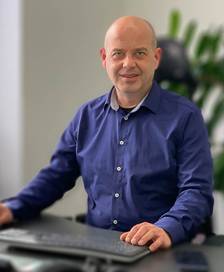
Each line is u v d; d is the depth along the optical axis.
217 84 2.92
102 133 1.65
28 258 1.11
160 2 3.45
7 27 3.05
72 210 3.31
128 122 1.61
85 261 1.06
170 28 2.99
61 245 1.14
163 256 1.16
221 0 3.19
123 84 1.58
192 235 1.40
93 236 1.30
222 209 3.18
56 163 1.76
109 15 3.51
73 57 3.29
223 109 2.86
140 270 1.04
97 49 3.45
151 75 1.60
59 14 3.19
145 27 1.57
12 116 3.08
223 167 2.77
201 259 1.12
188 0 3.32
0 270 0.97
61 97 3.24
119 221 1.56
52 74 3.18
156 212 1.53
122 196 1.56
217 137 3.14
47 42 3.13
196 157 1.51
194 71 2.82
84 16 3.34
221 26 3.06
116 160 1.59
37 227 1.48
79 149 1.70
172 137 1.54
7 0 3.04
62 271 0.92
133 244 1.21
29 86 3.06
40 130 3.14
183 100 1.60
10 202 1.66
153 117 1.58
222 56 2.93
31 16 3.03
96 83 3.45
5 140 3.13
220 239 1.37
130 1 3.58
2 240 1.22
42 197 1.71
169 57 2.46
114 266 1.06
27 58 3.04
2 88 3.12
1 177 3.17
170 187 1.54
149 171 1.53
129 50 1.55
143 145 1.56
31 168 3.12
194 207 1.40
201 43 2.90
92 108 1.71
